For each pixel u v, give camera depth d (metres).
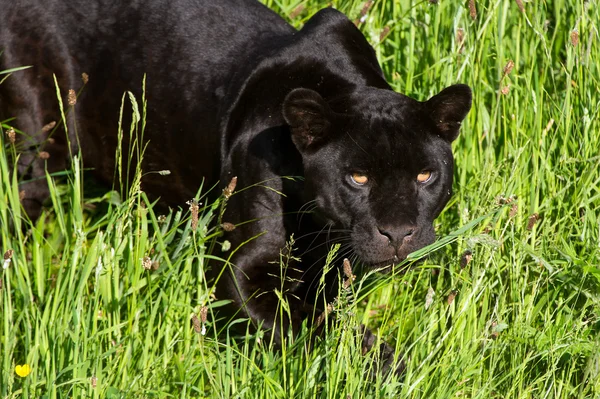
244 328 7.59
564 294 7.44
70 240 7.73
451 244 7.88
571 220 7.74
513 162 7.95
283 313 7.40
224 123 7.67
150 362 6.70
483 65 8.78
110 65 8.30
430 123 6.96
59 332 6.39
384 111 6.95
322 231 7.25
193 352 6.74
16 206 7.51
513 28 9.05
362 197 6.78
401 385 6.42
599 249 7.50
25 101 8.45
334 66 7.61
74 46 8.39
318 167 6.88
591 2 8.61
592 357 6.57
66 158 8.79
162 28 8.19
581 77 8.34
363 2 9.18
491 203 7.48
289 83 7.53
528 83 8.37
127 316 6.97
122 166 8.59
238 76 7.78
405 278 7.83
